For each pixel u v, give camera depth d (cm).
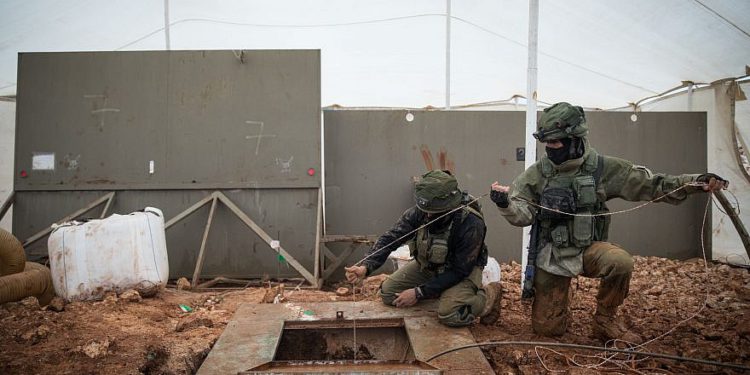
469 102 1155
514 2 811
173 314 468
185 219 688
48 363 337
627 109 1125
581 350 368
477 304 403
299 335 413
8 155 888
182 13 859
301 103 692
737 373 329
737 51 739
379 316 422
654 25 735
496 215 774
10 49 859
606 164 368
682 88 919
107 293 488
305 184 686
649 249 811
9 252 482
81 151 692
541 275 388
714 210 816
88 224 493
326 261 731
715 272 689
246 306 462
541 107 1154
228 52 692
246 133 691
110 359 344
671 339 396
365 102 1148
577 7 745
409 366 327
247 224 658
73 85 695
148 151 692
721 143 822
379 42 959
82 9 803
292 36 942
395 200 758
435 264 414
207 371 325
